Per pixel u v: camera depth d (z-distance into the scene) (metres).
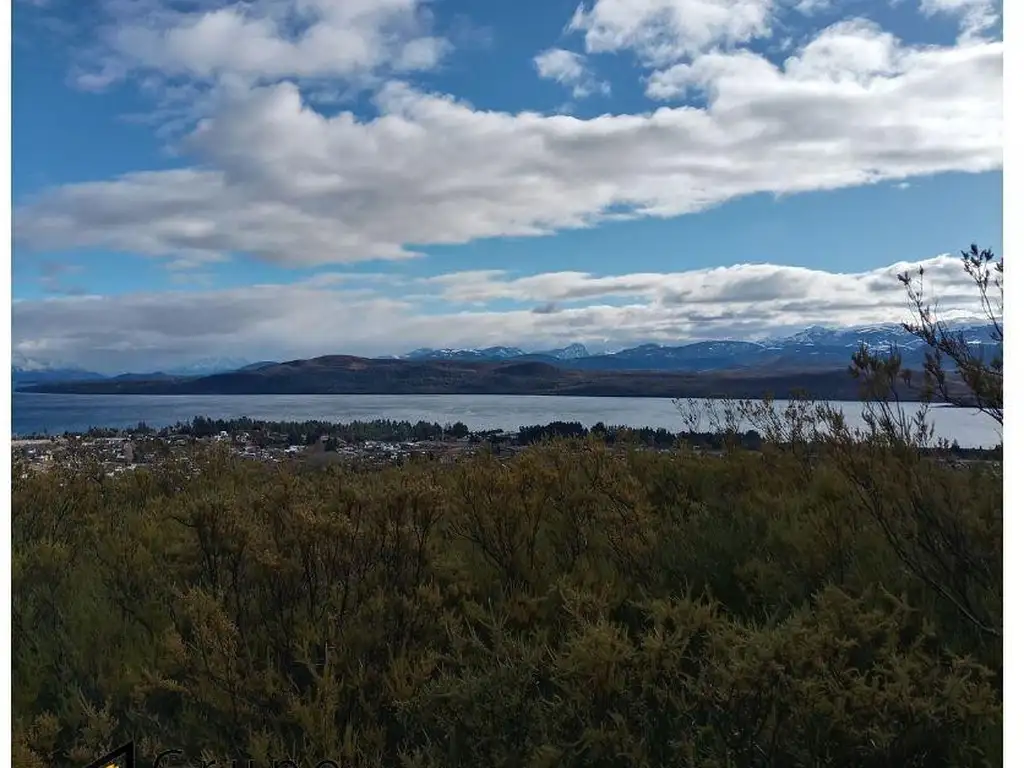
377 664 3.16
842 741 2.40
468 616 3.54
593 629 2.75
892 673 2.50
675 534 4.24
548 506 4.55
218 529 3.62
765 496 4.54
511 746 2.61
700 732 2.49
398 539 3.71
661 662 2.72
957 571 3.21
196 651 3.07
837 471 4.50
